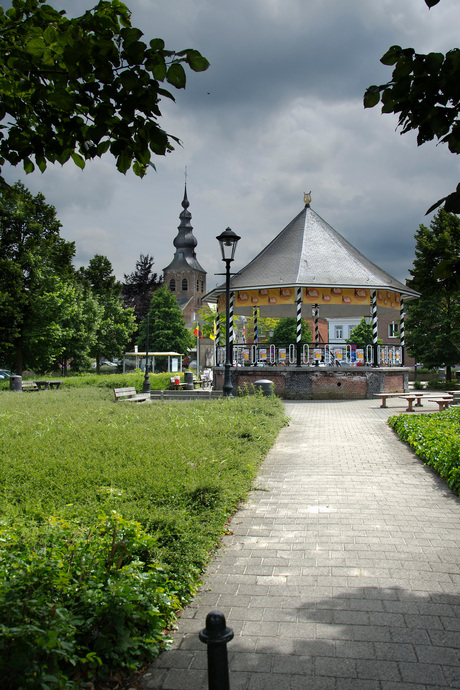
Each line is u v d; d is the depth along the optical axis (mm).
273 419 14383
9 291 39562
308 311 31547
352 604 4625
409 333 38031
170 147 4305
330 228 28531
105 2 4020
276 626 4281
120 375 34031
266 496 8023
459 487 8070
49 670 3143
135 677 3656
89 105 4148
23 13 4090
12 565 3738
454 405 19750
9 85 4320
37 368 42906
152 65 3834
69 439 9016
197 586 4918
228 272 17297
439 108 4266
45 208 45875
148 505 5793
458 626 4250
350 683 3566
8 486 6324
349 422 16312
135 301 82312
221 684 2691
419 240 36844
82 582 3848
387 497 7930
